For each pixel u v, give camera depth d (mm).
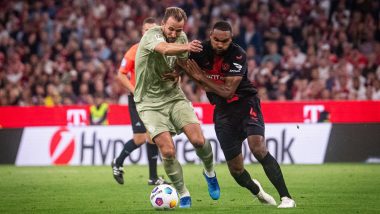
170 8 22094
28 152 44656
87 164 44188
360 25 56656
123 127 44094
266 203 23547
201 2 61219
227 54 22047
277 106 43312
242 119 22406
